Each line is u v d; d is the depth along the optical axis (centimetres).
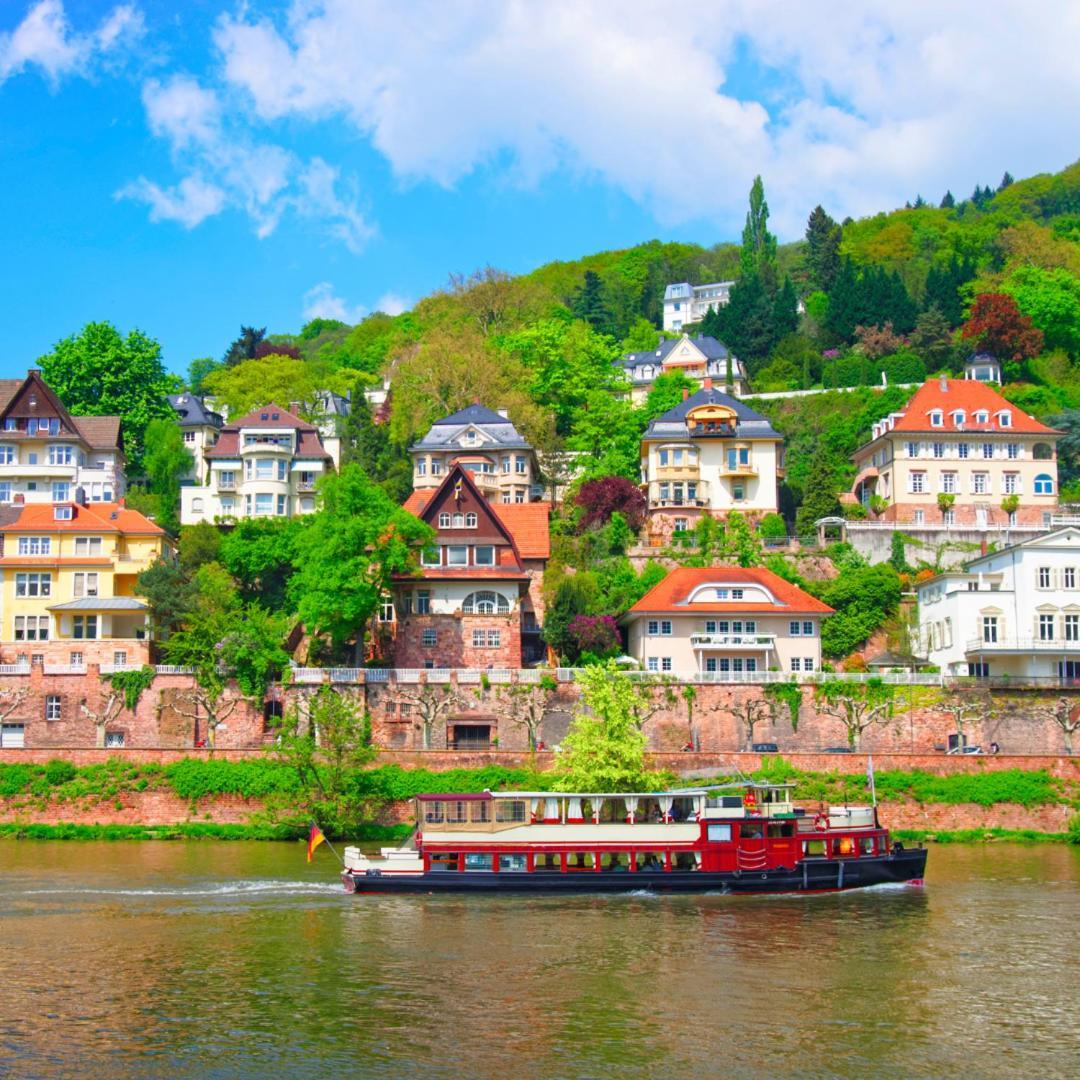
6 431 13212
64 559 10800
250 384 17862
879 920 6306
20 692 9606
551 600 11212
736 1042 4519
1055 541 10844
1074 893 6950
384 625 10925
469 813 7100
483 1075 4216
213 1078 4181
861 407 16438
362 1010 4831
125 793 8931
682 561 12538
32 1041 4491
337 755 8850
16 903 6556
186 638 9850
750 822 7069
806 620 10775
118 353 14825
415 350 18812
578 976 5281
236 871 7456
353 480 10062
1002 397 14988
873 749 9725
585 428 15488
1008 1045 4509
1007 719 9781
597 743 8119
